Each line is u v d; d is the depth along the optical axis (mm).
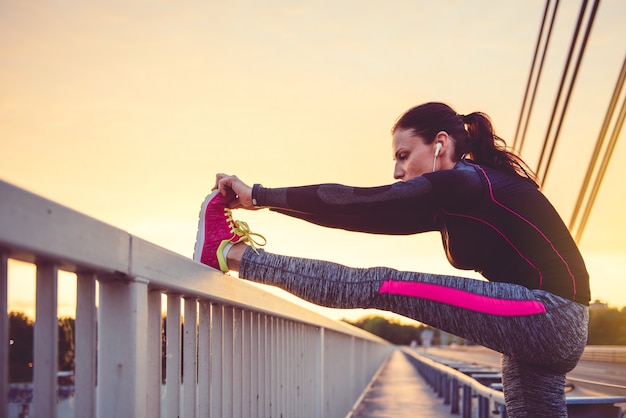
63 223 1124
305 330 4359
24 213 1006
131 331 1430
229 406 2361
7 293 1053
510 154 2197
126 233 1393
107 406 1415
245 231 2076
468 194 1937
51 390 1169
